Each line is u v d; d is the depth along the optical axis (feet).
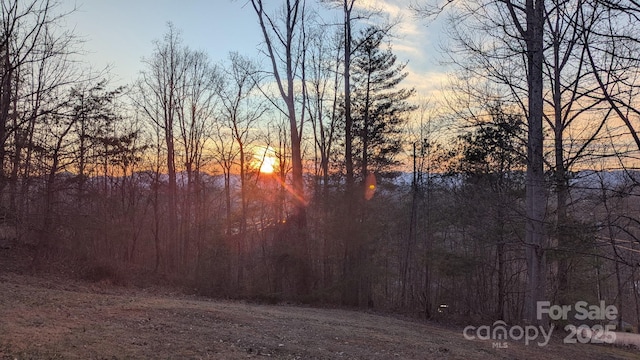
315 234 66.23
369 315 54.29
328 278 64.64
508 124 44.01
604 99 21.25
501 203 43.16
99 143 75.97
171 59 109.70
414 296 73.20
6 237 60.80
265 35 70.38
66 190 66.13
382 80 74.69
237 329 31.32
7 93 57.82
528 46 36.06
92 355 20.74
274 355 25.39
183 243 111.55
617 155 22.07
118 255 78.23
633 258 25.94
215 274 62.54
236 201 120.57
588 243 27.73
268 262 65.51
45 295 36.94
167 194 113.60
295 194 66.64
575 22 24.06
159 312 34.53
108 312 32.35
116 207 86.84
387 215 73.97
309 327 35.81
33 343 21.33
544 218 39.32
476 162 64.18
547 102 44.32
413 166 87.25
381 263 69.97
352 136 75.10
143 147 92.48
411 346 32.37
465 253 68.80
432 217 76.64
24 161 61.72
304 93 90.48
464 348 33.86
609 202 24.18
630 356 37.52
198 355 23.16
